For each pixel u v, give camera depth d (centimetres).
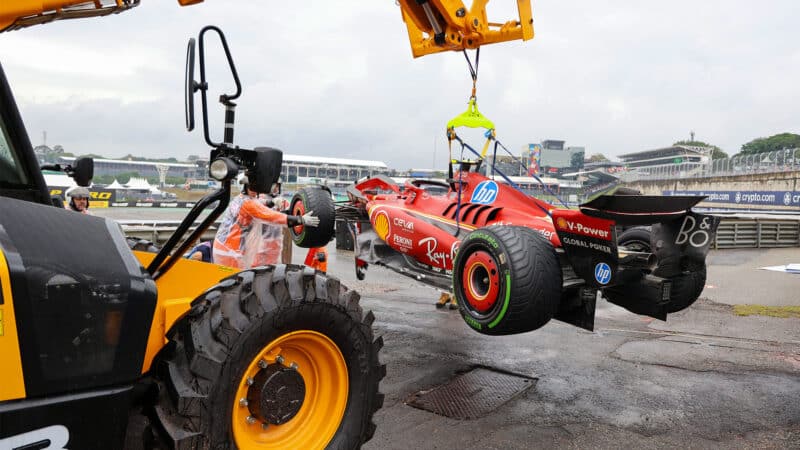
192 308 210
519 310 375
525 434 344
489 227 408
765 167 3547
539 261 377
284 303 218
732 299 785
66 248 163
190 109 220
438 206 585
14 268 147
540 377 451
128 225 975
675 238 412
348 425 245
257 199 430
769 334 594
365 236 709
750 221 1422
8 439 146
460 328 607
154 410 192
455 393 412
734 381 444
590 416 373
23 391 149
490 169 545
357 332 248
